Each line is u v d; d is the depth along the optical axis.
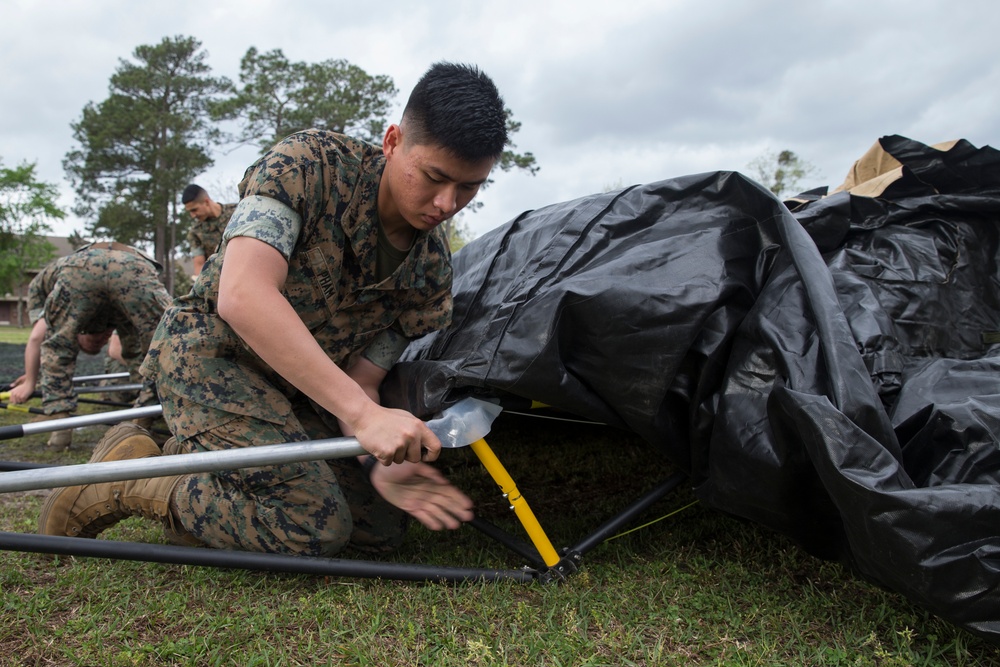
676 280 1.78
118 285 4.16
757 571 1.92
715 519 2.35
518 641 1.51
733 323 1.79
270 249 1.63
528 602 1.72
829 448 1.40
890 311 2.10
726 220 1.94
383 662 1.41
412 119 1.61
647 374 1.72
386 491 1.86
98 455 2.08
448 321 2.10
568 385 1.73
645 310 1.72
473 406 1.76
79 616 1.60
